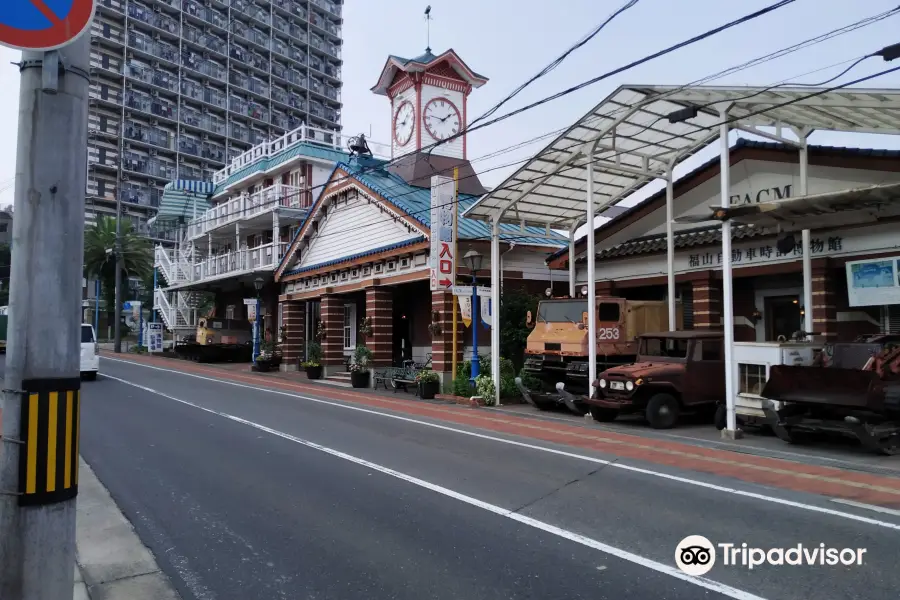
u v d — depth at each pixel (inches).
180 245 1700.3
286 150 1365.7
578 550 218.5
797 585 187.6
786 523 245.3
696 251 618.5
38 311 136.6
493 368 637.9
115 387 778.8
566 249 745.6
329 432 461.1
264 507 274.4
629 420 523.5
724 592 183.6
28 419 134.8
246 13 3085.6
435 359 722.2
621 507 268.5
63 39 138.3
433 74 1015.6
